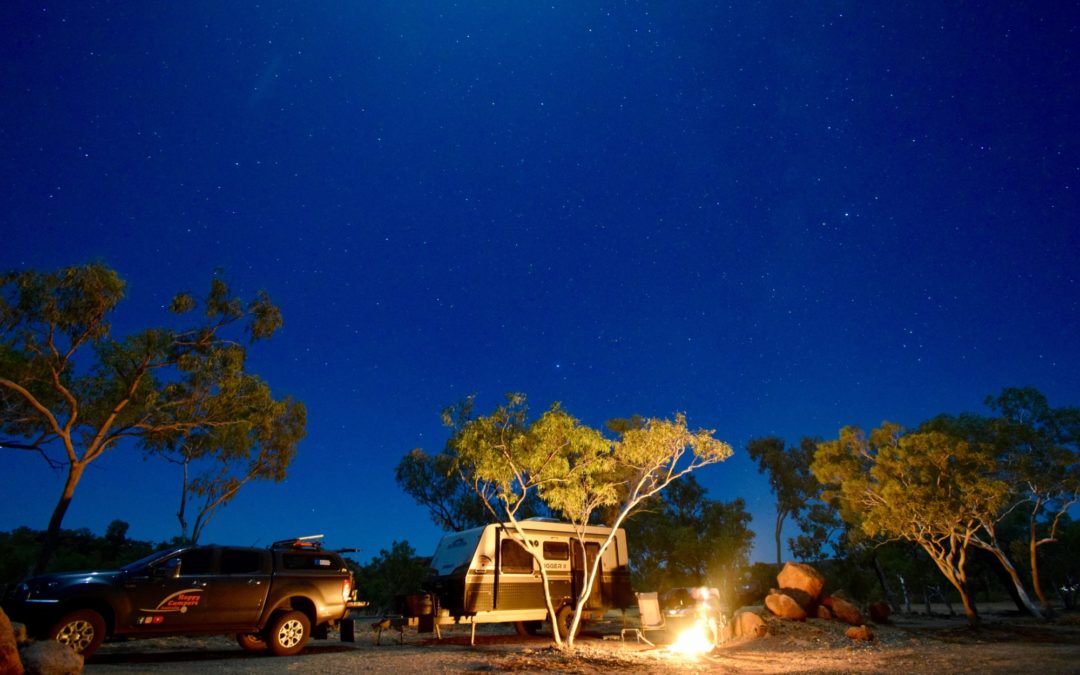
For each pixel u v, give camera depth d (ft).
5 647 24.68
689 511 118.11
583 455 50.26
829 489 106.83
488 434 48.14
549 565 58.18
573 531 60.59
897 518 80.28
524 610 55.47
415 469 116.47
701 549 101.04
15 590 35.60
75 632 34.58
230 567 40.68
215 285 63.00
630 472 56.95
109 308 54.80
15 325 53.26
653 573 103.04
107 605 35.96
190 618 38.06
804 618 63.57
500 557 55.26
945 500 77.36
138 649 44.57
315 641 52.06
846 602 68.74
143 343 59.98
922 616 111.55
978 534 118.52
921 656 47.37
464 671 35.68
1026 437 91.15
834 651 50.70
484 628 72.43
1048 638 62.75
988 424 93.30
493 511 52.42
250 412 69.77
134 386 59.72
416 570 101.86
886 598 124.98
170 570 38.45
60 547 109.70
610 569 62.54
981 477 80.59
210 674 31.86
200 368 62.39
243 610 39.91
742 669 40.09
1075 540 125.29
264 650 44.01
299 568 43.39
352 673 33.83
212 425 67.82
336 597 44.11
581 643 54.75
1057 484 92.63
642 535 105.40
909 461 81.05
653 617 55.31
